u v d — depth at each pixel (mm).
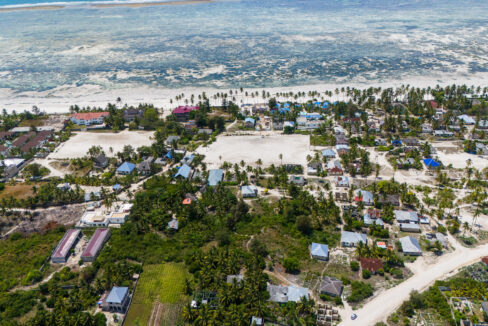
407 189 196250
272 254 153250
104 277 141375
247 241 162250
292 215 175750
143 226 170875
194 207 180750
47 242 164500
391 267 145000
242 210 177625
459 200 184750
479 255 149750
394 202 183875
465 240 158375
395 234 164000
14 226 176125
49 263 152625
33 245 162625
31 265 150750
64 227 174375
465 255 150000
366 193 188875
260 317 122125
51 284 137750
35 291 137375
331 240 161750
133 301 133125
